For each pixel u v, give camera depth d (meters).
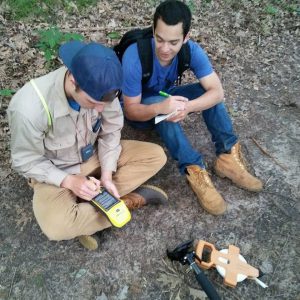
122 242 2.61
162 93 2.64
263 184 2.96
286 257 2.56
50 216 2.26
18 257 2.51
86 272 2.46
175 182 2.97
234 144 2.86
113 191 2.37
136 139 3.25
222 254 2.44
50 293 2.36
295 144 3.23
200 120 3.39
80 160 2.44
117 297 2.36
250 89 3.65
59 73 1.93
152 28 2.45
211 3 4.45
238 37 4.13
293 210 2.81
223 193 2.91
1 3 4.01
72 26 3.99
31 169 2.21
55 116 1.99
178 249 2.44
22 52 3.65
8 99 3.26
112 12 4.19
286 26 4.32
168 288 2.40
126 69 2.45
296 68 3.87
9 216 2.69
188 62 2.55
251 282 2.44
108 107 2.28
